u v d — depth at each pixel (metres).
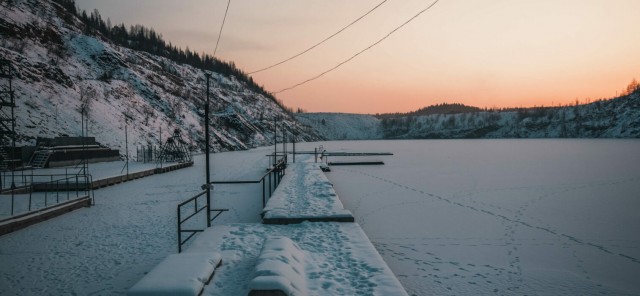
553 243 12.50
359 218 16.19
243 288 5.86
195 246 8.42
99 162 41.41
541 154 59.44
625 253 11.46
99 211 16.67
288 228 10.32
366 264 7.20
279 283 5.33
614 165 39.66
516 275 9.63
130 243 11.50
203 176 31.98
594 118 159.12
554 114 183.62
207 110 11.23
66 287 8.12
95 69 74.88
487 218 16.09
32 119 40.16
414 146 107.19
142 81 82.00
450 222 15.35
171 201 19.33
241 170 37.94
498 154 62.00
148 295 5.22
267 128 138.88
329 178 31.88
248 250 8.09
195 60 193.50
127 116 59.72
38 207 15.28
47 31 71.88
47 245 11.30
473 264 10.42
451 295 8.37
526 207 18.55
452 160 50.94
